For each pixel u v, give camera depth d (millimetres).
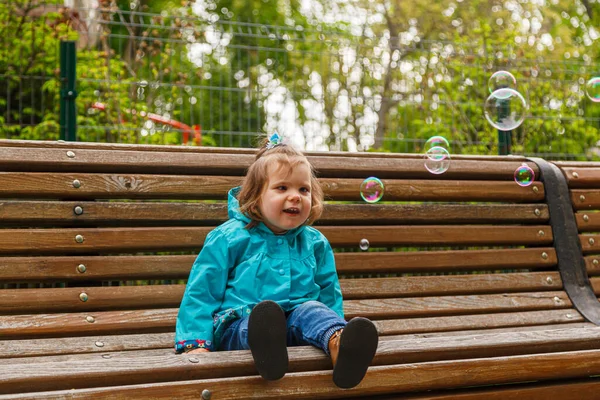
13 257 2623
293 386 2127
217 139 6277
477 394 2396
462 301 3148
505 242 3312
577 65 6480
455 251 3209
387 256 3096
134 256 2766
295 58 6883
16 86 5961
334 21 15562
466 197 3297
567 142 6402
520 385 2480
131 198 2826
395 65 5840
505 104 3883
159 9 15273
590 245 3459
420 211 3197
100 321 2654
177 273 2805
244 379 2088
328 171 3086
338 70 5559
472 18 15219
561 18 16578
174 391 2023
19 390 1941
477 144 6082
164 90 5605
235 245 2447
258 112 5359
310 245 2562
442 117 6117
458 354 2365
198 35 5297
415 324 3018
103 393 1968
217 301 2410
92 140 5621
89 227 2781
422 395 2344
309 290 2490
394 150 6008
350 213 3074
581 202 3500
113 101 5641
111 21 5305
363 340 2066
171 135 5719
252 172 2498
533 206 3410
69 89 3961
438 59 6027
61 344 2576
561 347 2520
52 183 2699
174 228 2822
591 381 2570
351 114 5547
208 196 2906
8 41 5832
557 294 3309
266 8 18156
